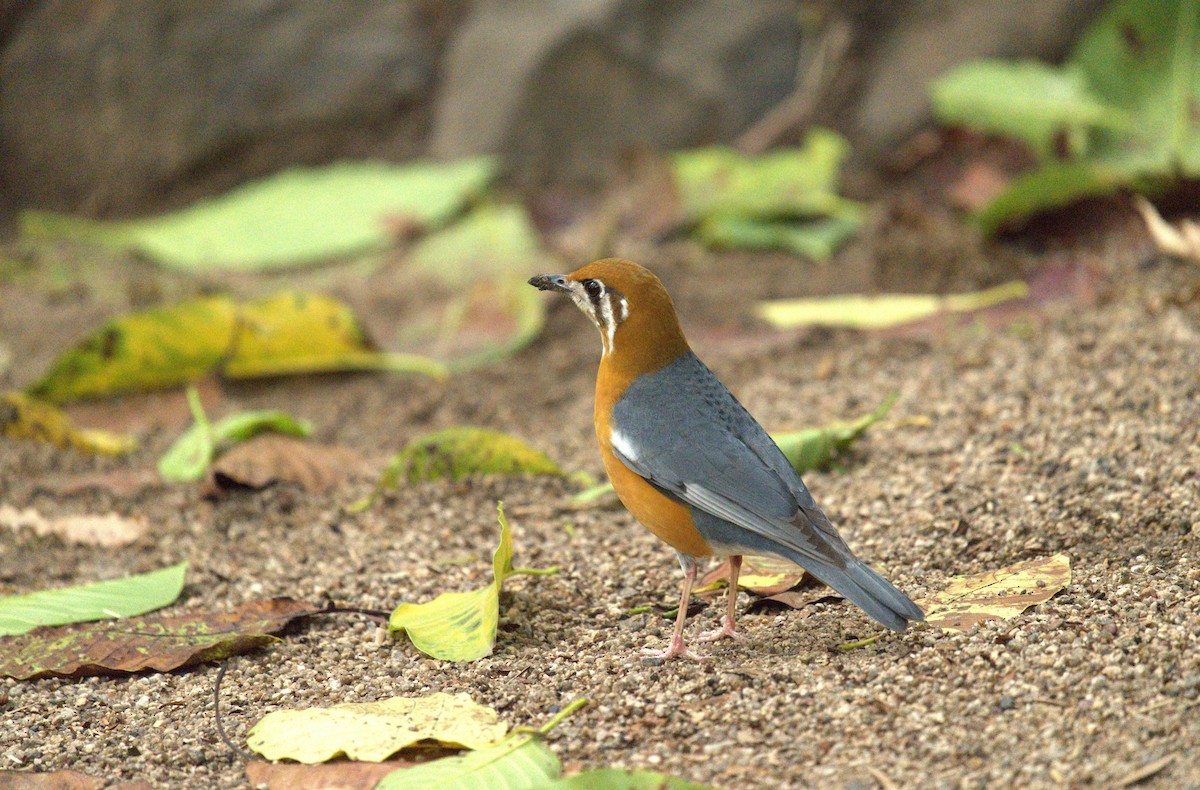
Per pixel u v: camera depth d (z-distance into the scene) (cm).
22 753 683
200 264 1697
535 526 975
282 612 829
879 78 1728
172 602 879
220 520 1030
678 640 746
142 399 1305
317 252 1700
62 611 838
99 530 1013
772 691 690
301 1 1862
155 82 1855
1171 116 1406
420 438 1166
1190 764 574
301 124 1875
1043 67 1527
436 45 1886
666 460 745
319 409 1297
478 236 1695
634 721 675
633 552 913
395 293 1598
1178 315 1129
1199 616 703
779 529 711
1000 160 1526
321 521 1022
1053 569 780
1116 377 1042
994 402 1056
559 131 1842
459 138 1875
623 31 1808
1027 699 652
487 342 1441
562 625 810
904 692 673
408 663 771
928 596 784
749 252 1587
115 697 750
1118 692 646
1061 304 1245
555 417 1251
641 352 778
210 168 1873
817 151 1661
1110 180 1304
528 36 1825
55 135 1878
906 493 934
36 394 1263
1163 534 814
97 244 1775
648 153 1684
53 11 1870
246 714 721
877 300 1327
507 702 707
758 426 778
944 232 1445
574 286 793
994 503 891
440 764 627
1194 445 902
